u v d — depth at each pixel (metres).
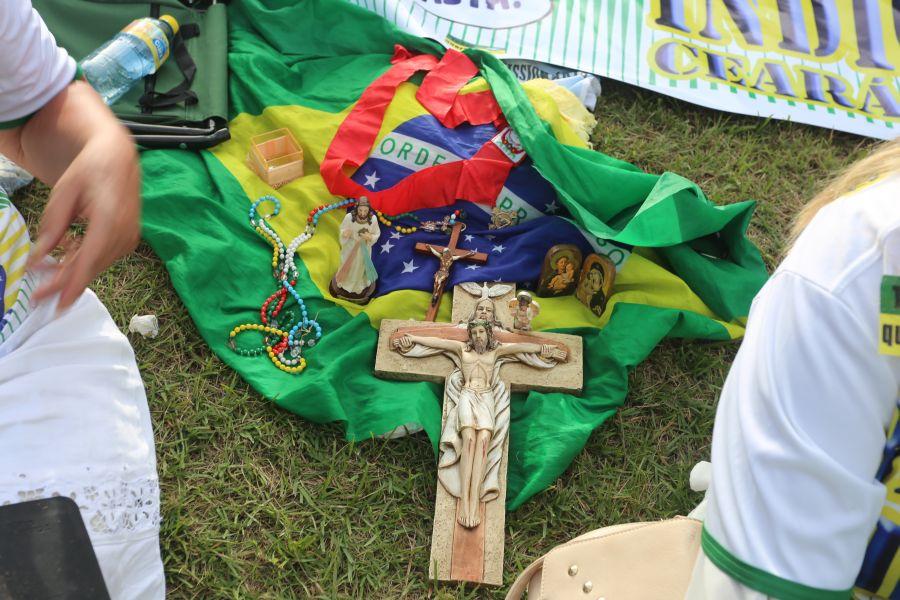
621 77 4.36
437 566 2.85
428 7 4.47
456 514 2.95
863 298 1.06
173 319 3.42
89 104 1.51
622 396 3.29
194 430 3.13
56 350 1.62
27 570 1.40
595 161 3.74
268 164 3.75
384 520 3.01
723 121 4.39
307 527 2.98
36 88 1.46
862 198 1.12
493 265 3.62
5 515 1.44
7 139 1.55
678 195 3.41
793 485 1.06
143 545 1.65
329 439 3.18
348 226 3.35
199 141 3.76
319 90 4.01
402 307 3.50
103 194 1.36
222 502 3.00
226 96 3.90
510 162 3.67
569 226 3.63
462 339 3.32
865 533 1.07
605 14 4.57
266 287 3.52
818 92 4.45
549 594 1.78
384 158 3.71
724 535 1.11
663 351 3.54
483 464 2.99
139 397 1.80
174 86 3.91
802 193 4.18
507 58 4.32
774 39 4.61
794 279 1.12
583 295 3.57
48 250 1.35
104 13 4.05
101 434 1.60
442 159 3.68
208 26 4.12
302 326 3.43
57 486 1.50
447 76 3.88
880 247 1.06
